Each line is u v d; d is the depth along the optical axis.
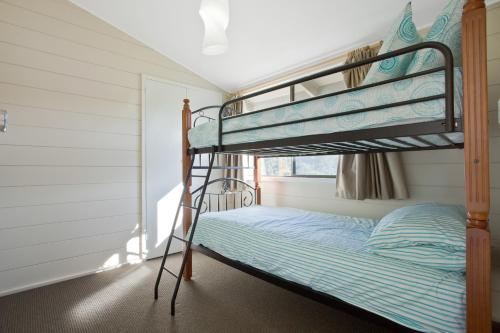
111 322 1.89
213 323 1.87
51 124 2.55
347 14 2.25
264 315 1.96
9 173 2.34
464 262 1.18
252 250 1.93
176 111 3.43
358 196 2.44
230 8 2.35
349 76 2.54
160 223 3.27
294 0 2.20
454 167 2.19
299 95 3.33
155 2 2.50
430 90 1.06
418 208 1.69
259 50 2.96
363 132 1.26
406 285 1.25
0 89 2.30
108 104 2.90
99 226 2.82
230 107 3.91
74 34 2.69
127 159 3.04
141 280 2.59
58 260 2.57
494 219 1.99
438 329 1.14
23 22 2.42
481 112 0.94
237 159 3.71
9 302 2.17
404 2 2.05
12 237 2.35
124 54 3.02
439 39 1.19
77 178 2.69
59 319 1.93
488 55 2.02
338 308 1.46
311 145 1.59
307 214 2.58
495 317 1.80
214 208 3.83
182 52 3.24
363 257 1.42
